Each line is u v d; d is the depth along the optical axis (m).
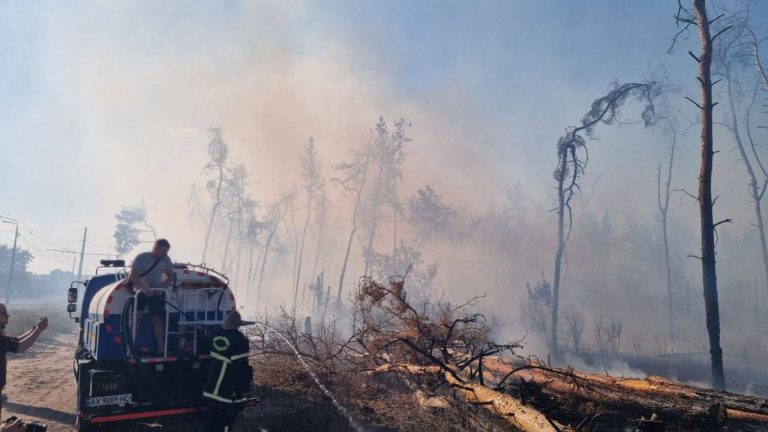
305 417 7.51
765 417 6.66
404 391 9.50
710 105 13.95
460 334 10.16
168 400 6.79
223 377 6.10
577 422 7.35
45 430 4.14
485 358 10.49
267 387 9.52
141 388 6.62
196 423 7.67
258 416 7.71
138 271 7.10
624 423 7.20
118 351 6.80
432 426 7.20
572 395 7.69
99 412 6.52
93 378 6.50
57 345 17.83
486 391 7.47
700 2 14.55
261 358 11.36
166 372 6.93
